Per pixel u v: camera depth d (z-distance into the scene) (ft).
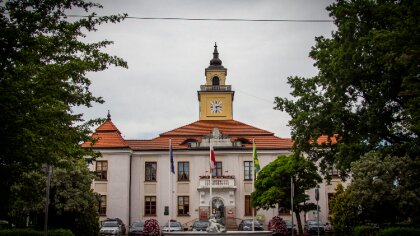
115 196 173.78
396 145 79.36
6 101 46.16
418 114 57.47
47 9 49.78
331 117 92.48
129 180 177.37
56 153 57.52
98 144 176.76
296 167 140.67
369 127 87.86
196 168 180.96
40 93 50.85
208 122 202.59
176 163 182.09
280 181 142.51
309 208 142.61
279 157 148.36
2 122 46.29
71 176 109.70
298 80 102.37
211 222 94.43
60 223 111.14
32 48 49.03
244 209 177.06
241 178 179.73
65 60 54.65
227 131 192.13
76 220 111.45
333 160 100.27
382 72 84.99
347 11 85.66
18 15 47.11
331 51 94.38
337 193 116.16
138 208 177.99
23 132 48.08
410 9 57.98
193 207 177.78
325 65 93.56
